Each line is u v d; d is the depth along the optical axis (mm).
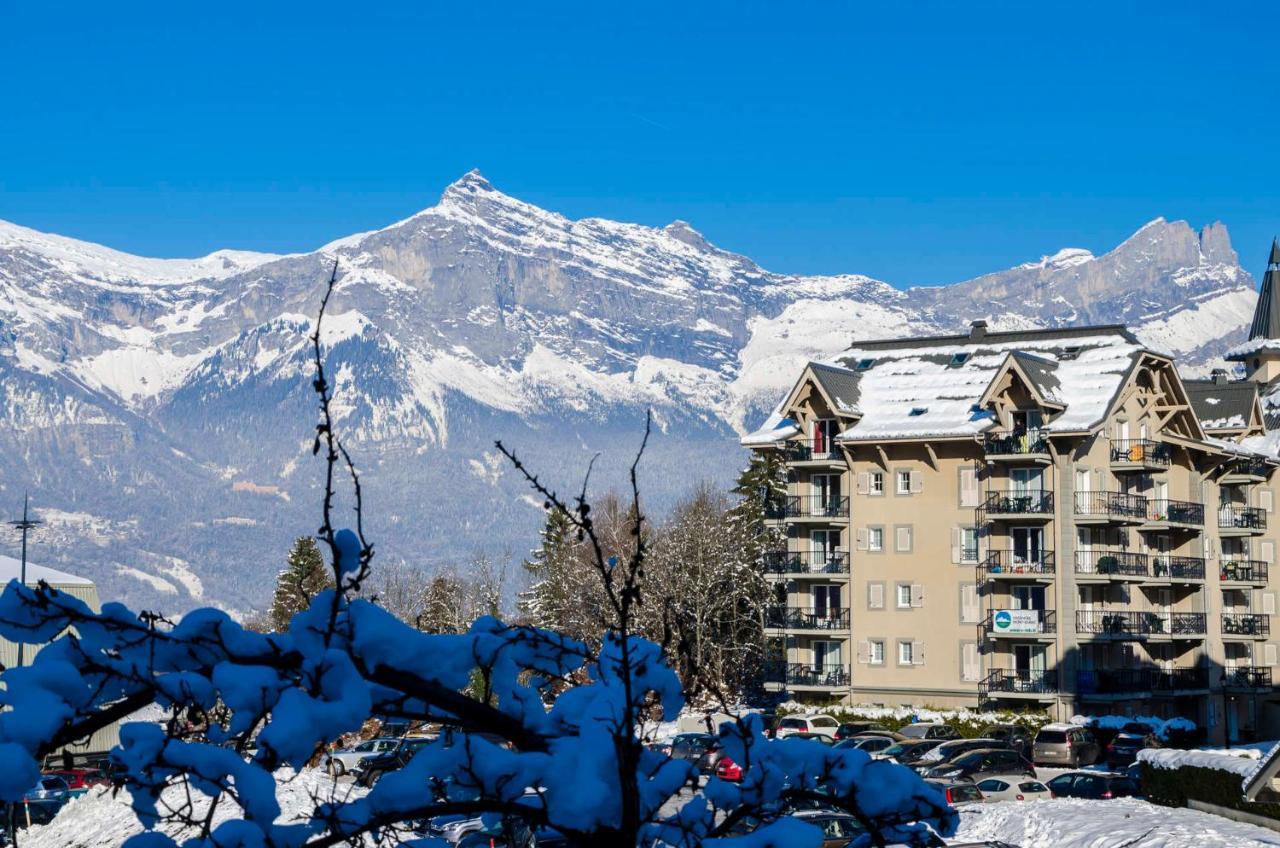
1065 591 77938
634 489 8641
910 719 77188
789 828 8172
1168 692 81812
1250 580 91062
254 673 7602
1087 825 40594
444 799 8109
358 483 8258
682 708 9133
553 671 9000
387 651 8078
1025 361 79688
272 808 7266
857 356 90688
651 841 8664
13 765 6770
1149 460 81375
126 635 7734
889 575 82938
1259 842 36656
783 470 88000
